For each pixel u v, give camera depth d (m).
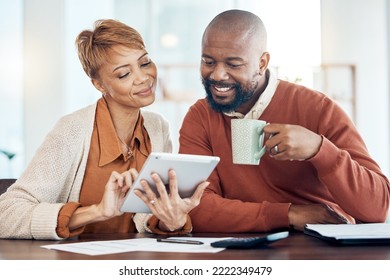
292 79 5.99
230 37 1.87
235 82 1.91
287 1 6.05
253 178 1.98
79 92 5.82
